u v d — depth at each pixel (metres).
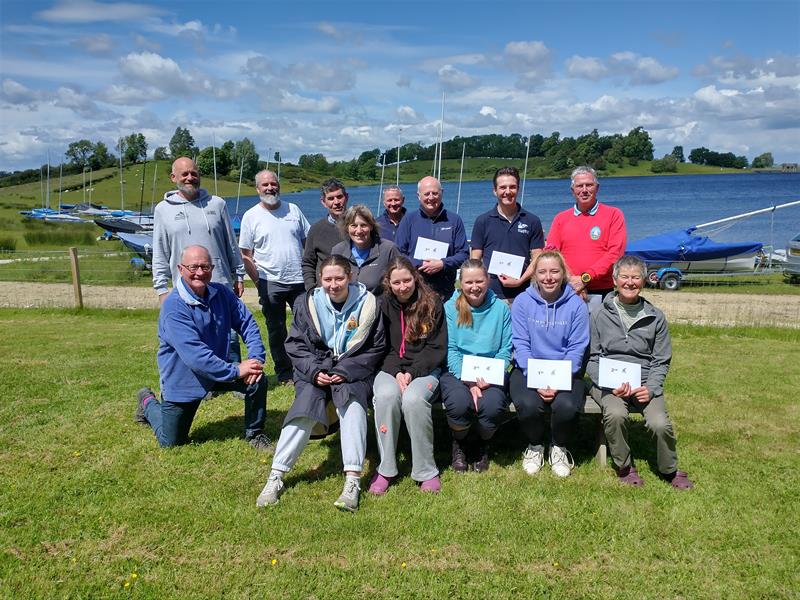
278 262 6.20
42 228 41.50
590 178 5.19
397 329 4.42
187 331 4.53
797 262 17.58
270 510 3.83
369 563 3.31
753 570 3.28
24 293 14.63
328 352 4.34
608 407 4.21
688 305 13.06
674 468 4.20
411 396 4.15
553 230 5.54
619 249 5.21
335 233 5.85
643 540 3.55
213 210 5.76
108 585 3.14
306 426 4.11
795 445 4.89
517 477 4.33
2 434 4.97
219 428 5.23
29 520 3.69
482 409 4.32
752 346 8.59
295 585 3.13
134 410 5.55
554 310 4.54
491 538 3.55
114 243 31.77
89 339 8.79
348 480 3.94
